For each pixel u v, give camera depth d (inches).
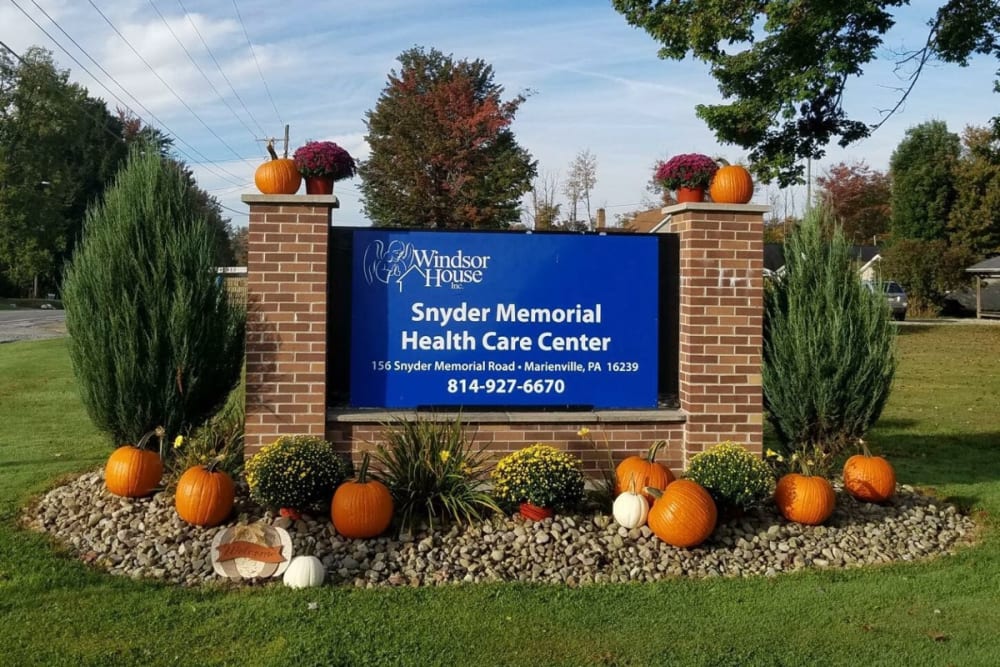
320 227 263.1
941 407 557.6
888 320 303.0
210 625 177.6
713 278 276.8
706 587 208.1
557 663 162.6
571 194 1556.3
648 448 281.3
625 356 286.8
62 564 212.8
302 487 226.7
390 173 1103.6
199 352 273.6
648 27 634.8
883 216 2285.9
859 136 637.9
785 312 304.5
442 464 239.8
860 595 203.8
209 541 223.3
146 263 271.6
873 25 588.7
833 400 291.6
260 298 261.4
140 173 277.1
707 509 225.5
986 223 1899.6
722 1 592.4
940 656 168.4
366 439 268.7
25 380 640.4
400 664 160.7
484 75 1136.8
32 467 326.0
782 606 195.3
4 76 2295.8
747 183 280.7
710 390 276.7
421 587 204.1
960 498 300.5
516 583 207.3
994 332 1218.6
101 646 167.0
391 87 1194.6
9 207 2261.3
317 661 160.2
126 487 247.4
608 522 237.1
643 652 168.1
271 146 267.4
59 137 2377.0
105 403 269.9
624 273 287.0
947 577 218.1
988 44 555.5
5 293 2593.5
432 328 279.1
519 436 276.4
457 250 280.2
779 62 620.1
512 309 281.9
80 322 272.4
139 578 207.2
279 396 261.7
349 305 276.7
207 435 271.0
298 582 201.2
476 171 1088.2
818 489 247.1
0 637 171.2
